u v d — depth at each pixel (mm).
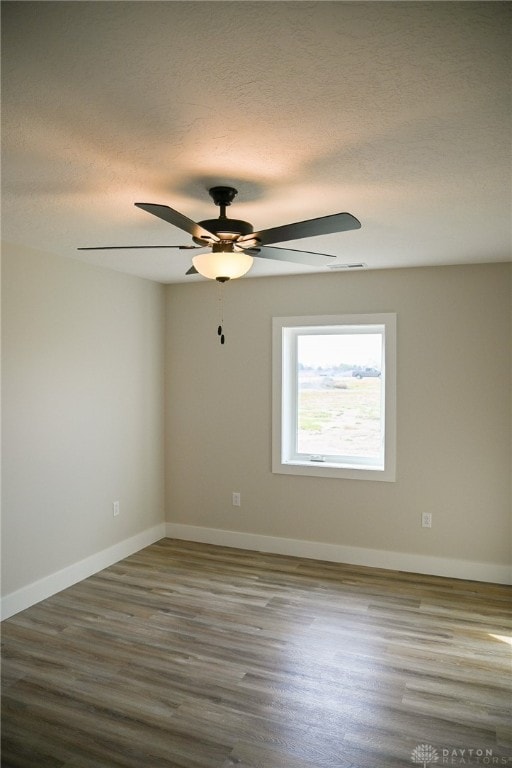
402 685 2701
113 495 4438
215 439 4949
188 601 3699
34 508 3650
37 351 3652
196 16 1244
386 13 1242
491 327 4082
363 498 4449
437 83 1536
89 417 4152
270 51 1381
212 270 2430
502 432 4074
